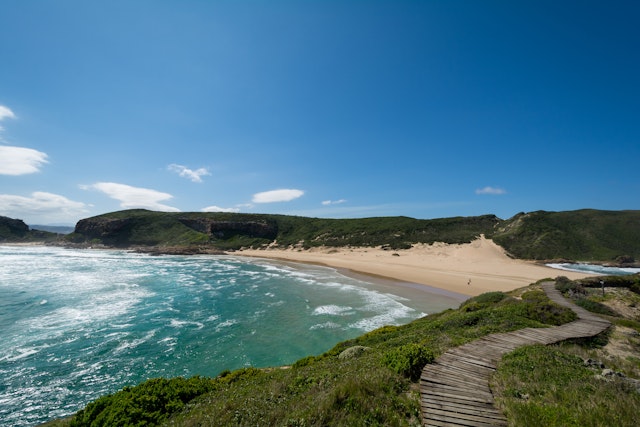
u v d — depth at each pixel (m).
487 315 17.77
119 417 7.96
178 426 7.06
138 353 21.12
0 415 14.57
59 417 14.51
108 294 38.38
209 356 20.80
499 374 9.60
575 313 17.78
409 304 34.53
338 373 9.80
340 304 34.28
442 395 8.18
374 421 6.56
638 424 6.46
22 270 57.19
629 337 14.62
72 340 23.00
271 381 10.54
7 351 20.88
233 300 36.41
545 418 6.78
